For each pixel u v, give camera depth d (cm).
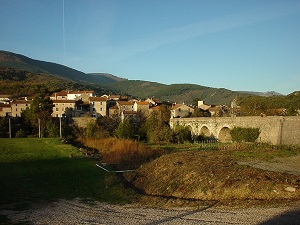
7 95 16075
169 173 3369
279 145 5078
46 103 10569
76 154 6178
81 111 13025
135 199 2903
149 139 8919
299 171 2881
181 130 8781
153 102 16250
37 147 6869
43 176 4200
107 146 7019
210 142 7594
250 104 10538
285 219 1755
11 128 9469
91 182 3825
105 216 2278
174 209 2333
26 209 2634
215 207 2214
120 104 13925
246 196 2388
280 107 10881
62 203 2847
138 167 4569
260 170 2855
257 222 1755
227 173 2842
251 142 5825
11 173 4406
